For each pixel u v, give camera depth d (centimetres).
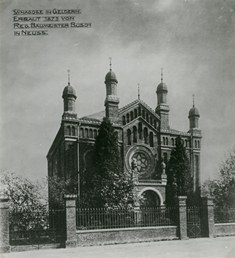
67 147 3797
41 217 2061
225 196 3569
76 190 3516
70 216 1967
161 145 4306
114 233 2084
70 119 3831
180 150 3875
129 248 1908
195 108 4181
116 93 4156
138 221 2298
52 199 3319
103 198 3027
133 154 4172
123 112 4206
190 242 2150
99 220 2128
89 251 1802
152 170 4222
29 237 1944
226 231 2492
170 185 3791
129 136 4200
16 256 1688
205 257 1686
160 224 2297
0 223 1809
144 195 3816
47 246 1919
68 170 3747
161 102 4400
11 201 3036
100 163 3319
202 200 2477
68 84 3825
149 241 2183
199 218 2452
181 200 2348
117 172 3319
